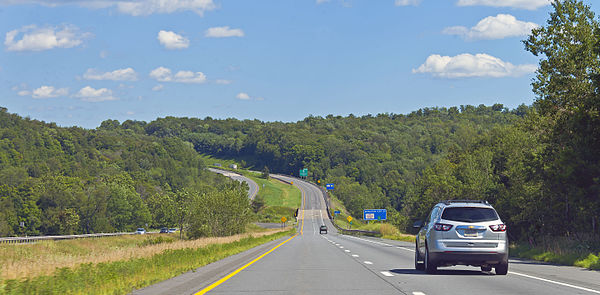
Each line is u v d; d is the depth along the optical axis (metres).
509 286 13.35
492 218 16.11
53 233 117.25
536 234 41.66
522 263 22.17
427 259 16.64
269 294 12.11
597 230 36.44
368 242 51.22
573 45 33.53
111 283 13.65
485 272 17.44
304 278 15.54
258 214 177.25
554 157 34.59
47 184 123.31
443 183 88.00
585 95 32.84
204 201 76.94
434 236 16.17
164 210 136.12
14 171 134.75
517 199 43.44
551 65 34.16
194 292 12.52
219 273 17.25
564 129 33.84
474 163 72.12
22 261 22.55
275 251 32.03
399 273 17.00
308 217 174.38
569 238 28.86
